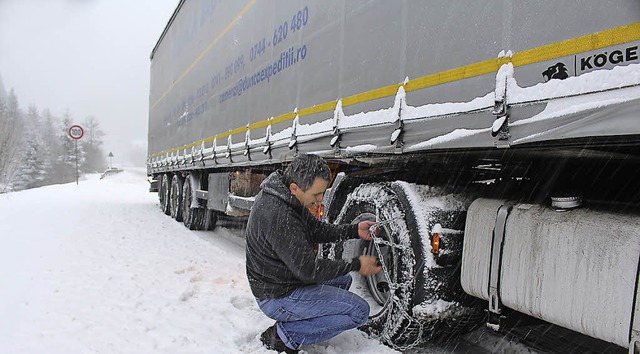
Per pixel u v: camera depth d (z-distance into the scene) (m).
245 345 3.22
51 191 24.52
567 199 2.30
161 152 13.29
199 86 8.74
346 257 3.65
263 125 5.33
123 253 6.61
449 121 2.54
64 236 8.01
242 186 7.07
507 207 2.56
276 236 2.78
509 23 2.21
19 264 5.77
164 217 11.96
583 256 2.12
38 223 9.93
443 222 2.90
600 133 1.81
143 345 3.25
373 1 3.28
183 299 4.39
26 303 4.18
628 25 1.74
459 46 2.50
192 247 7.33
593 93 1.84
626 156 2.42
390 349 3.07
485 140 2.31
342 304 2.94
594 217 2.15
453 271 2.86
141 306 4.13
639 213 2.10
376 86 3.20
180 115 10.54
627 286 1.94
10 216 11.66
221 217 10.49
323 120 3.91
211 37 7.88
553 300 2.22
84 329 3.54
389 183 3.28
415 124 2.80
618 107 1.75
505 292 2.47
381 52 3.16
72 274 5.25
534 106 2.07
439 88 2.63
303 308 2.92
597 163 2.70
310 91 4.16
